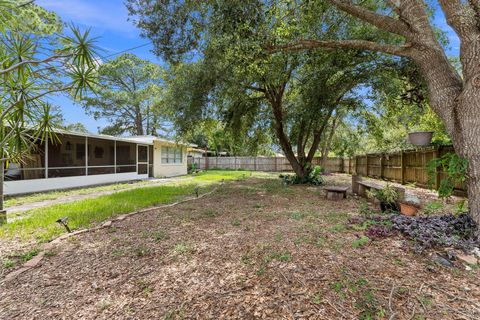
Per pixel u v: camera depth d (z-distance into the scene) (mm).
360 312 1629
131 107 19203
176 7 4637
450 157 3119
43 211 4695
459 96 2904
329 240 2895
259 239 3049
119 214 4582
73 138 8898
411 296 1766
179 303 1839
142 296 1948
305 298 1807
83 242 3115
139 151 12508
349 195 6535
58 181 8273
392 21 3439
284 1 4625
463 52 2854
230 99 7949
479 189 2748
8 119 2990
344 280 1996
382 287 1884
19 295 2004
